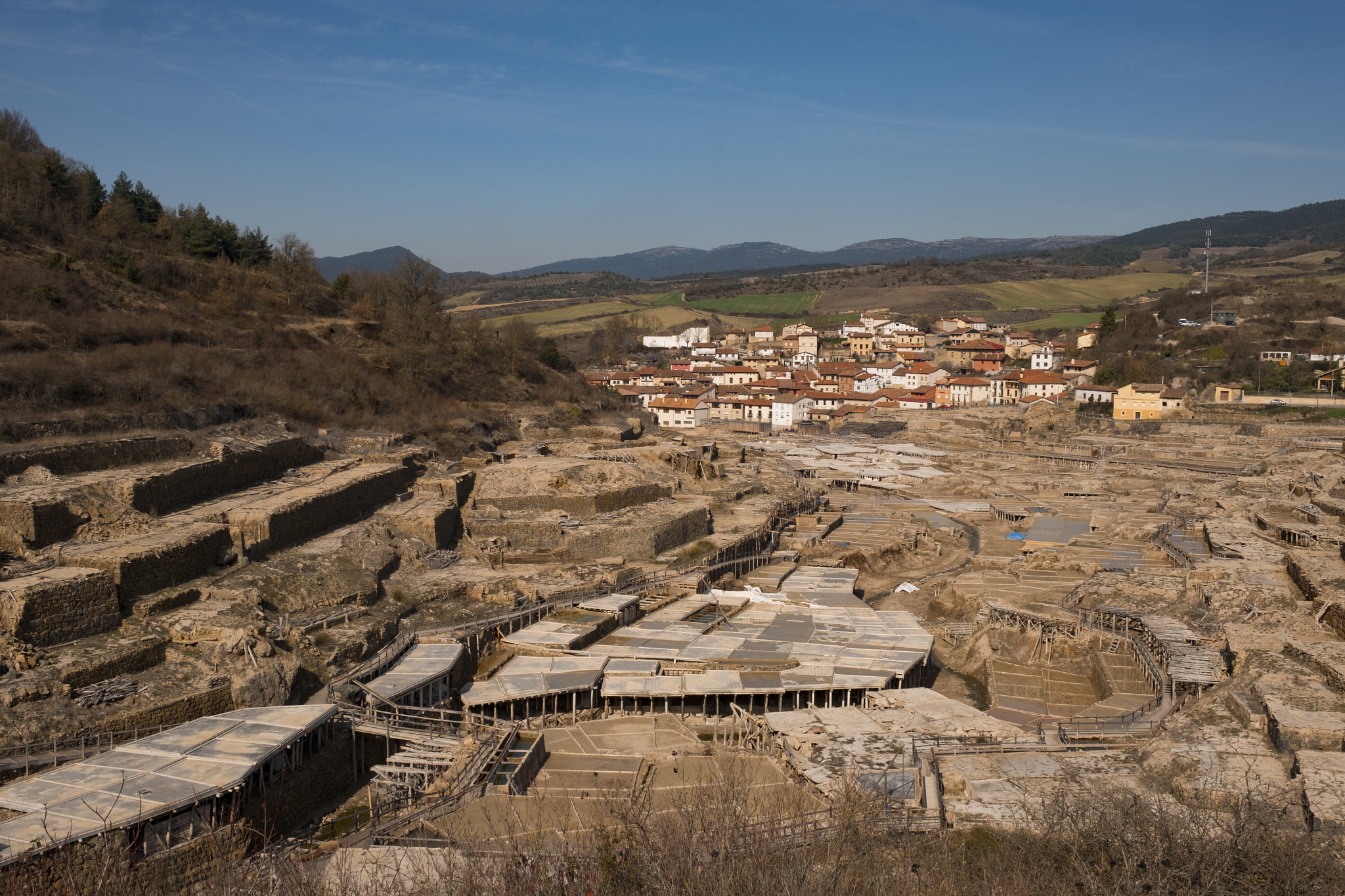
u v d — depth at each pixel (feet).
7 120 435.53
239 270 437.17
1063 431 650.43
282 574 219.82
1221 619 222.28
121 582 185.57
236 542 222.89
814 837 107.14
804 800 145.69
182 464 245.65
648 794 151.94
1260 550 270.46
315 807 161.58
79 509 204.03
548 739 186.60
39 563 184.65
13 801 127.34
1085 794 131.75
